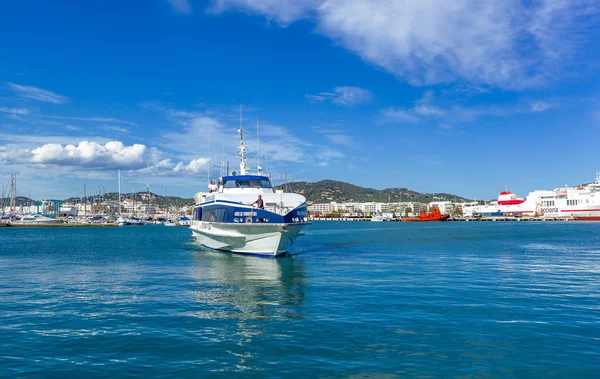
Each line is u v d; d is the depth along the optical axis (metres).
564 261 41.88
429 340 15.68
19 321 19.19
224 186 46.50
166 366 13.45
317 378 12.41
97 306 22.16
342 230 137.88
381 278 30.56
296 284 28.03
